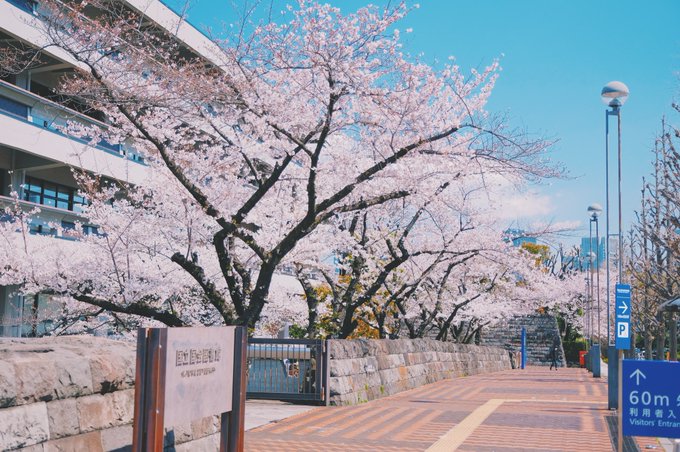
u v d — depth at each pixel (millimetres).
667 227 25188
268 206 17453
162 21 23891
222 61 15047
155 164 15891
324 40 13375
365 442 10281
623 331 15406
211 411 5969
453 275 28797
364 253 19406
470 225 22375
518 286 39281
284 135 15086
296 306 21391
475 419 12977
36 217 25266
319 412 13492
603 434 11469
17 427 4520
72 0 12875
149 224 16000
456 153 14883
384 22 13672
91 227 28359
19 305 23500
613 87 20000
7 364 4512
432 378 24234
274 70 14703
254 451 9359
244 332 6559
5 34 21719
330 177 16641
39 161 24547
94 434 5367
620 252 20453
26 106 23656
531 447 10203
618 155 20391
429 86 14312
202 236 16484
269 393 14781
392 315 27812
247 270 17250
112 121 15930
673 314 22219
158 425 5074
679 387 6582
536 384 24375
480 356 35625
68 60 23234
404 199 19062
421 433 11242
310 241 18297
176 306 18141
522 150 14695
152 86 13703
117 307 15320
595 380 28703
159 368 5109
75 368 5191
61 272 15789
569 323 62594
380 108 14359
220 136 15617
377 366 17875
